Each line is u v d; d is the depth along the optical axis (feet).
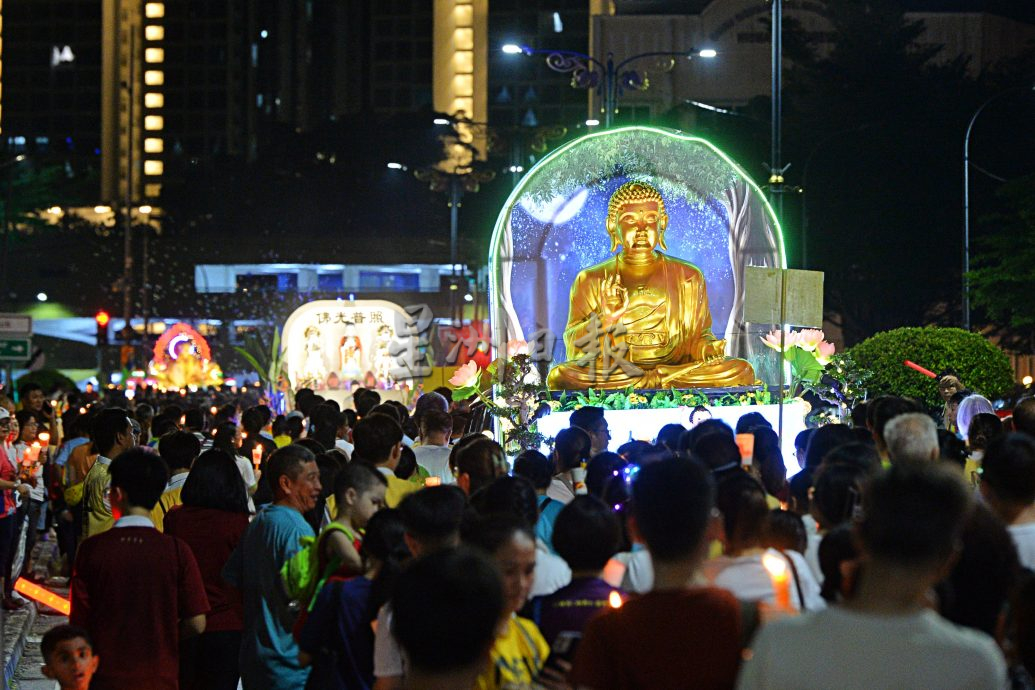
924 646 12.12
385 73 437.17
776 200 75.05
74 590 25.27
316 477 26.71
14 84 428.97
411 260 297.12
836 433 28.50
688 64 215.51
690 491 15.08
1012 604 15.31
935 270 161.17
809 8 209.36
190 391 119.96
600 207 62.95
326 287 302.45
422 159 320.09
